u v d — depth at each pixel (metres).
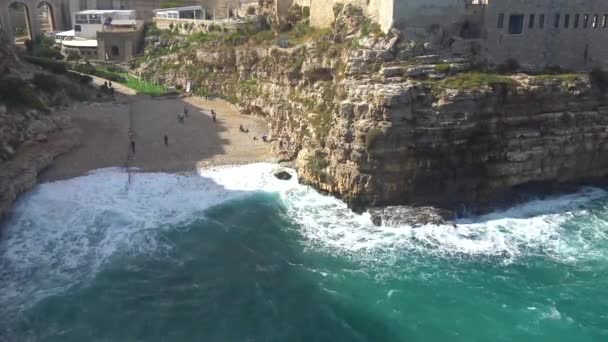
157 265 45.81
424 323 38.91
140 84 104.06
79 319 39.00
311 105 67.88
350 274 44.69
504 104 56.16
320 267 45.69
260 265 45.97
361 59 59.59
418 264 45.97
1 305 39.94
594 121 60.78
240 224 52.84
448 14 61.31
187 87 100.06
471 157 55.69
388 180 53.91
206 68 100.00
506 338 37.25
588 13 64.25
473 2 64.19
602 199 58.78
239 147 72.12
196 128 79.31
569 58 65.06
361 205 54.91
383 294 42.03
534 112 57.75
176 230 51.41
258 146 72.75
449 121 53.56
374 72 58.66
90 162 65.06
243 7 119.06
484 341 37.00
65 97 86.44
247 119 84.75
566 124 59.09
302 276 44.47
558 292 42.22
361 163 53.53
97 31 117.50
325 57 69.19
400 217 51.81
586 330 37.94
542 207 56.56
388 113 51.91
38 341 36.75
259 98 84.44
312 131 62.19
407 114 52.72
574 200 58.53
